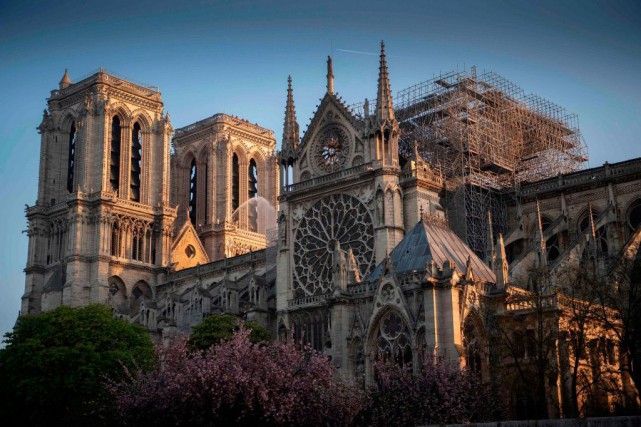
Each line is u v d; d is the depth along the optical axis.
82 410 83.69
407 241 73.44
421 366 60.44
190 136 185.88
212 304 135.25
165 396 59.94
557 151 130.25
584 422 38.84
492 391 61.25
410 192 101.56
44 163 161.38
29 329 93.94
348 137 107.56
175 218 166.38
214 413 57.12
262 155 187.50
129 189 157.38
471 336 64.38
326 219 106.81
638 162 101.25
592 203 104.81
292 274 108.88
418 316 64.06
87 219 149.75
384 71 105.12
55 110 163.62
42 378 85.31
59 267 151.62
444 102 118.50
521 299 65.69
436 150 115.69
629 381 68.69
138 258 155.50
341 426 58.88
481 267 74.12
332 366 62.81
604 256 83.25
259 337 101.81
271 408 56.31
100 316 95.44
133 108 161.38
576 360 59.09
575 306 65.56
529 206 111.12
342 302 69.31
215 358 61.31
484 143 114.75
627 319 63.16
